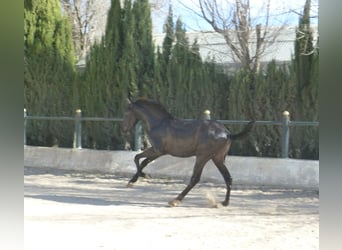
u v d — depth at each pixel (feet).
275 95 48.19
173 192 39.63
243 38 56.24
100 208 31.94
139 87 53.78
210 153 32.81
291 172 41.63
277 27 61.21
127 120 35.47
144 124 34.99
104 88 54.90
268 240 23.91
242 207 33.17
